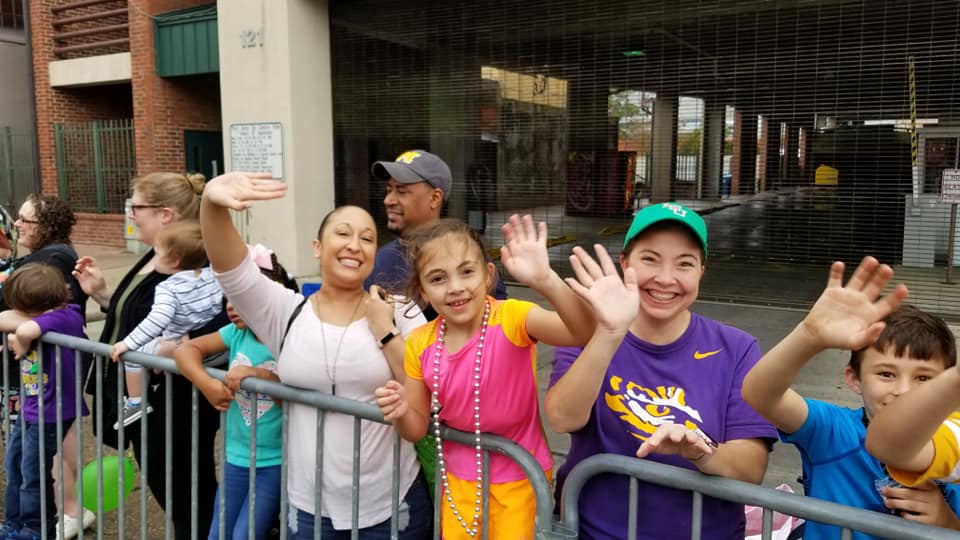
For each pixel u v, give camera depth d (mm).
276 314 2264
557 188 9773
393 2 10328
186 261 2863
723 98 8828
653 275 1811
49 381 3174
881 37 7934
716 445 1757
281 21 10109
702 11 8633
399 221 3012
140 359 2605
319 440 2154
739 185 9039
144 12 12188
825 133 8508
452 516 1946
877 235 8641
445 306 1840
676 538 1810
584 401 1634
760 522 2635
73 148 13797
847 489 1716
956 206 8320
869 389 1657
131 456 4191
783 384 1504
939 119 7984
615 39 9188
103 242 13344
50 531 3281
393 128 10570
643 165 9359
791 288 8656
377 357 2176
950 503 1654
